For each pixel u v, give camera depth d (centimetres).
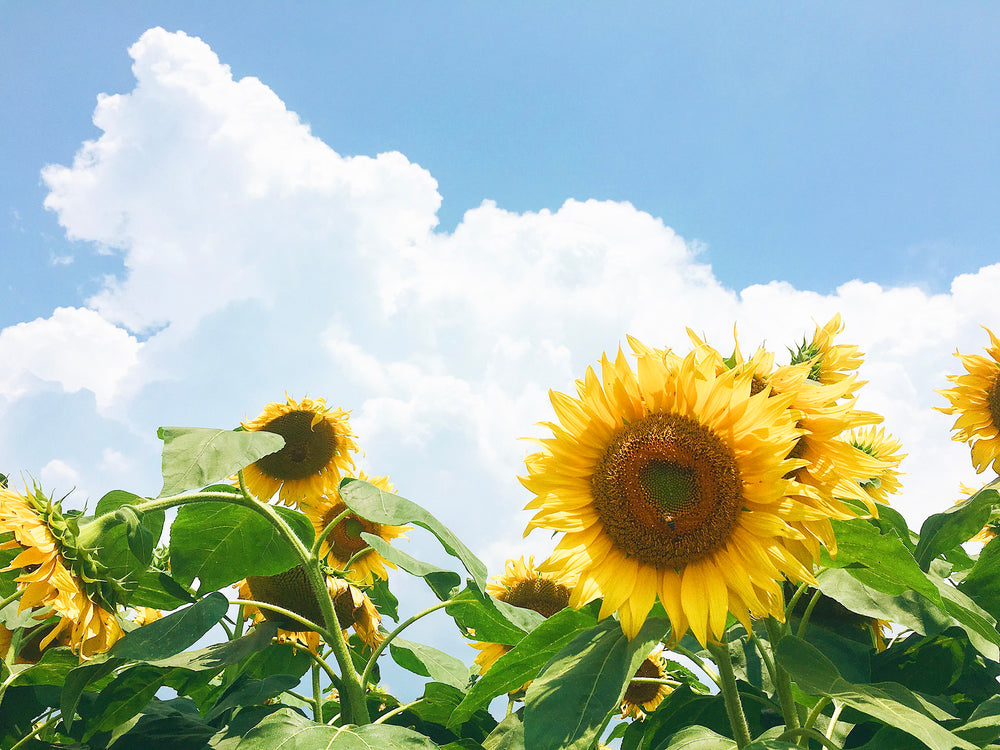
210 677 119
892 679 106
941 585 94
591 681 74
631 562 80
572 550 81
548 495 81
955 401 151
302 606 119
